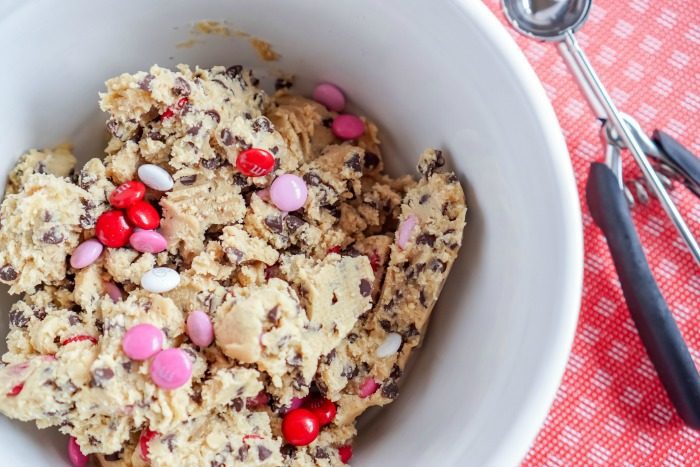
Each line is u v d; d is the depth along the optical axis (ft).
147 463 1.40
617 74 1.74
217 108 1.46
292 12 1.47
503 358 1.36
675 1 1.74
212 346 1.40
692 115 1.74
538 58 1.74
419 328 1.47
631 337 1.70
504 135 1.37
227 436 1.39
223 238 1.44
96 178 1.45
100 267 1.44
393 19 1.41
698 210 1.73
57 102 1.48
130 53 1.50
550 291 1.32
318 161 1.52
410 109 1.51
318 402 1.46
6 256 1.41
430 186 1.46
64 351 1.36
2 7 1.37
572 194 1.31
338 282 1.44
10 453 1.37
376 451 1.47
